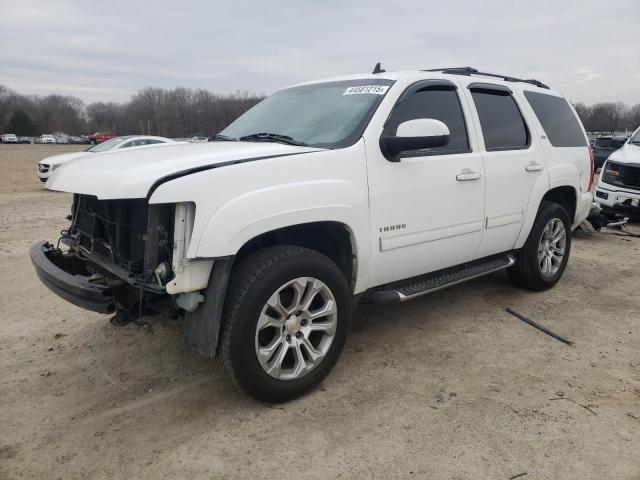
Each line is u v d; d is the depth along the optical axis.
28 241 7.25
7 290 5.06
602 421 2.82
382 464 2.49
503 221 4.24
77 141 81.06
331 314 3.10
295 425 2.81
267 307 2.82
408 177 3.43
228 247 2.58
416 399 3.06
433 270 3.83
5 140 76.88
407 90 3.59
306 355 3.09
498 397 3.07
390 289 3.61
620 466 2.46
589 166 5.31
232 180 2.65
